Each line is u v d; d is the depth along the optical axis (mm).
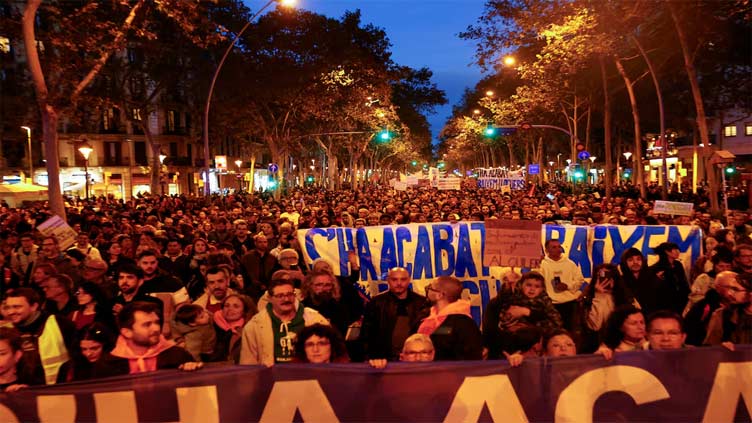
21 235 11438
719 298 6074
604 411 4430
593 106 39250
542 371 4453
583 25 21359
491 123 56312
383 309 6336
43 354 5301
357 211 20438
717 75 35000
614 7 21344
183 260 10062
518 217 16234
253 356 5449
